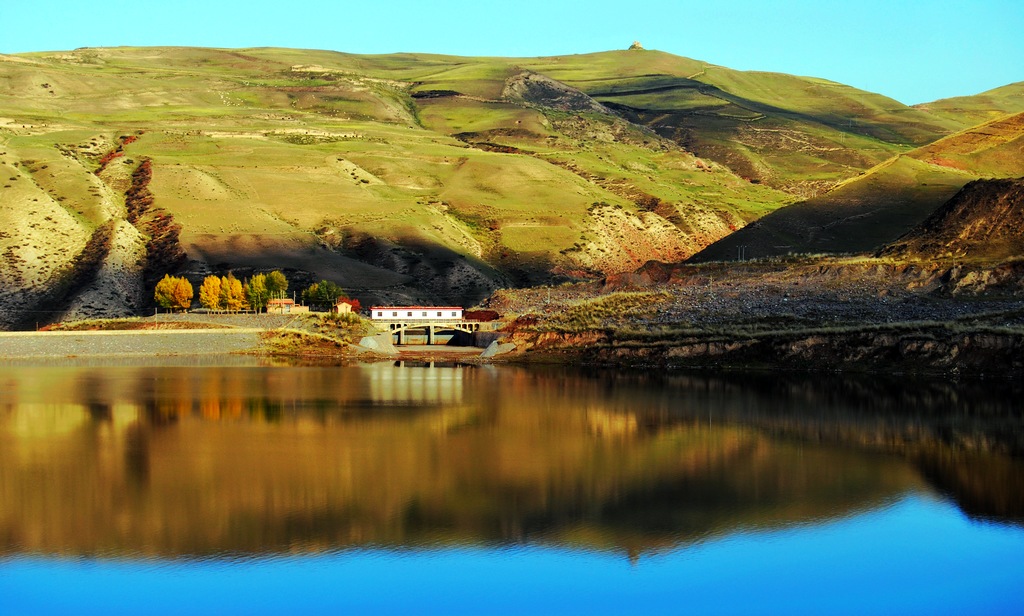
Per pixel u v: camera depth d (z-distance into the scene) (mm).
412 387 131000
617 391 125500
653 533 68875
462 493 77312
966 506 75062
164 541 66812
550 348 162625
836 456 89312
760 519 71875
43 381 136375
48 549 65500
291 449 91438
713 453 90375
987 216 173750
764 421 104625
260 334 181875
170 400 118938
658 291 179500
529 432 99500
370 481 80312
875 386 125812
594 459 87938
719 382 132125
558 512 73062
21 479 80500
